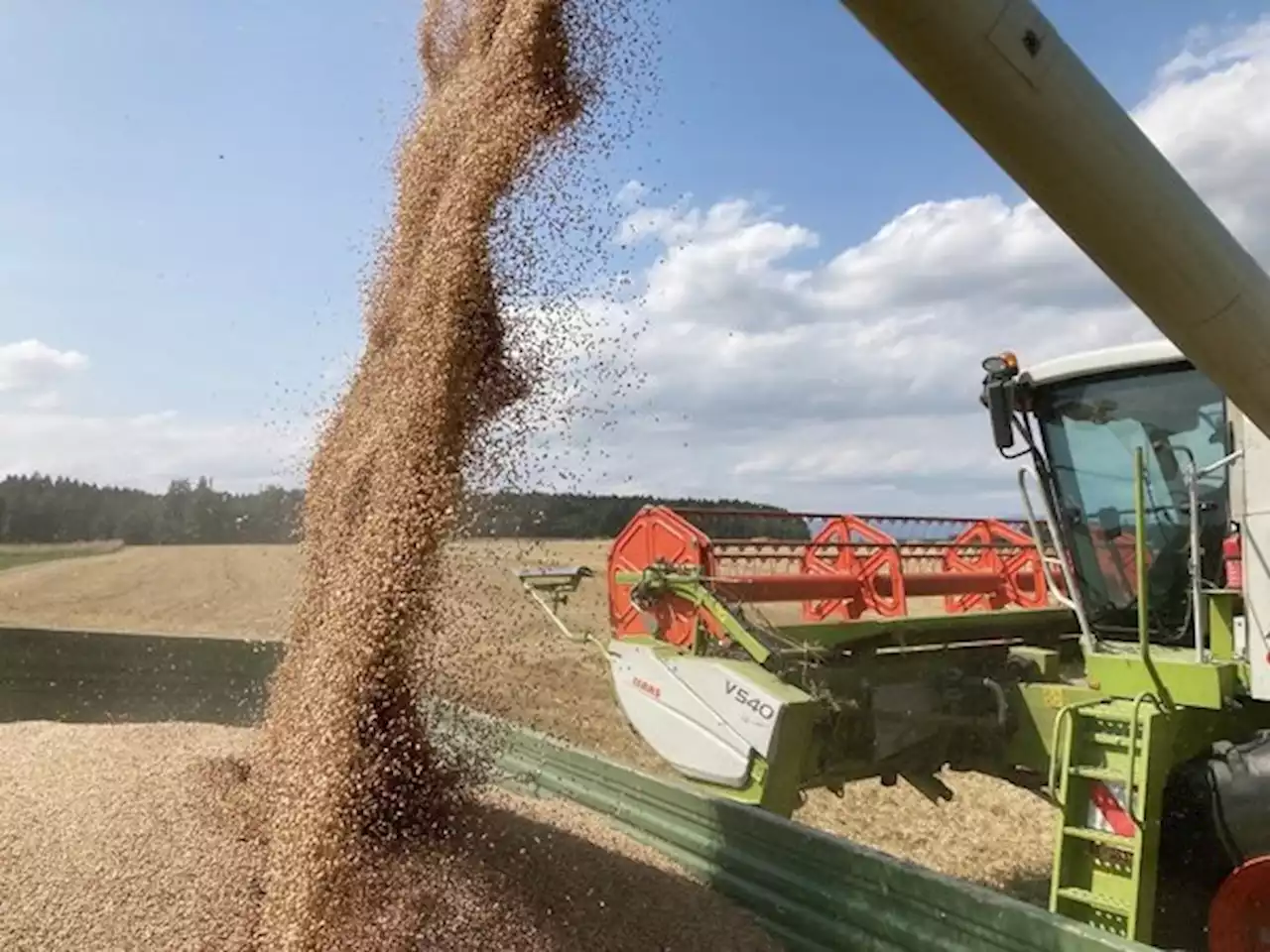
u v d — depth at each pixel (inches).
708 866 161.5
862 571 230.4
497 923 126.9
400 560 126.3
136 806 154.0
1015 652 216.2
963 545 265.4
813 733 191.0
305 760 126.9
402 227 154.7
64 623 513.7
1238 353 102.7
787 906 146.1
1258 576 158.2
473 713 138.2
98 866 137.3
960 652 227.5
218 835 145.4
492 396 135.2
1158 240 94.6
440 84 166.7
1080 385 196.2
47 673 352.8
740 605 198.1
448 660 132.0
